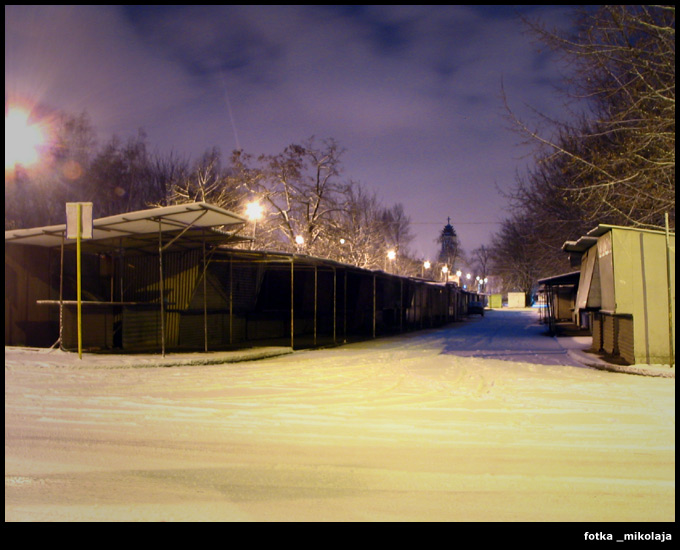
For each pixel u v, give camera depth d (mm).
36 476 4855
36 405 7730
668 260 11828
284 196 35688
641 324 12508
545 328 33094
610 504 4402
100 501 4332
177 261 16719
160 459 5371
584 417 7402
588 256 17922
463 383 10562
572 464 5352
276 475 4961
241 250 17188
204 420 6984
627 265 12594
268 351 15891
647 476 5035
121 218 12883
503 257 72688
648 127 12680
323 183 36062
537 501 4449
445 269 64938
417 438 6250
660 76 13109
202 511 4176
